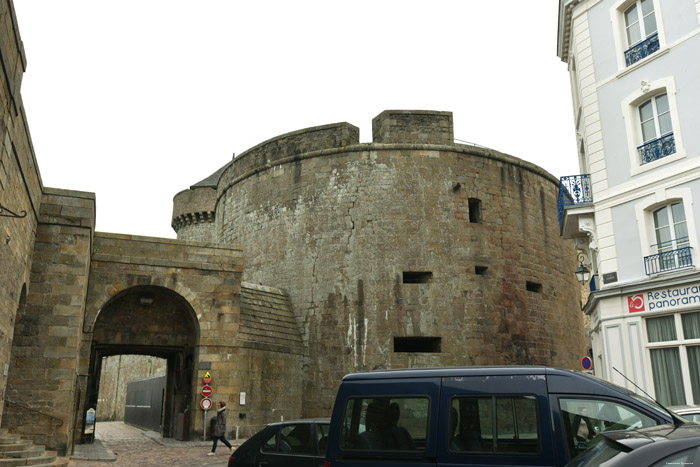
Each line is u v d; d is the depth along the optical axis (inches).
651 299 609.9
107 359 2089.1
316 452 373.7
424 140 1116.5
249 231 1204.5
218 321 887.1
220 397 861.8
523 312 1088.8
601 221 677.9
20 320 665.6
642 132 662.5
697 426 168.6
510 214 1134.4
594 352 784.9
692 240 580.7
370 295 1031.6
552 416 229.8
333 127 1148.5
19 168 531.5
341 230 1078.4
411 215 1064.8
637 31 683.4
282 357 984.9
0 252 485.7
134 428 1411.2
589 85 721.0
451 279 1039.6
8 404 644.7
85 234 708.7
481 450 234.7
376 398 261.7
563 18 794.2
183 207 1945.1
